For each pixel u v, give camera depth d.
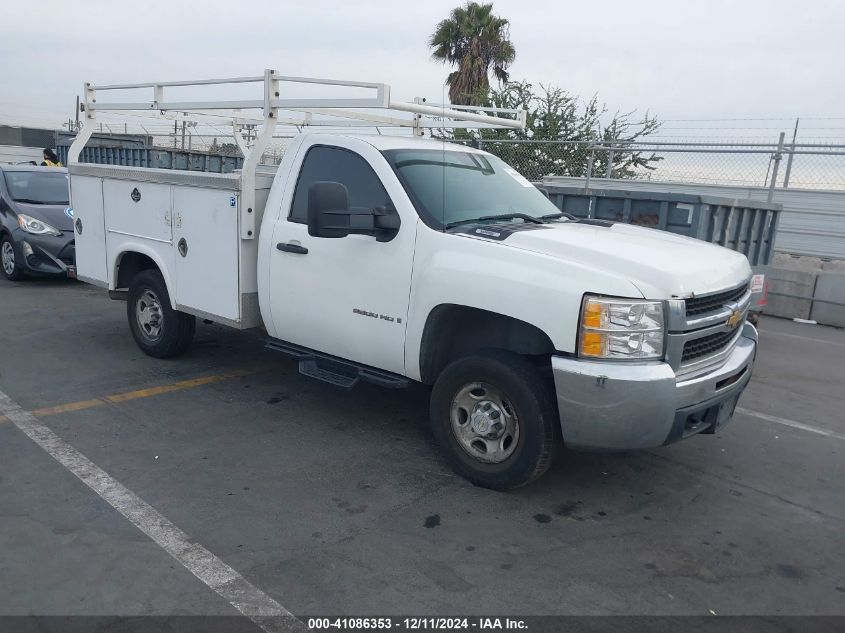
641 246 4.30
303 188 5.25
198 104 6.04
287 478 4.50
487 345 4.56
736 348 4.70
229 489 4.31
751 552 3.86
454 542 3.81
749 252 8.52
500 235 4.33
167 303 6.55
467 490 4.42
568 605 3.31
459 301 4.26
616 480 4.68
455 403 4.47
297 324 5.29
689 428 4.16
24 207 10.56
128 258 6.98
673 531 4.05
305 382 6.41
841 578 3.64
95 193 7.03
